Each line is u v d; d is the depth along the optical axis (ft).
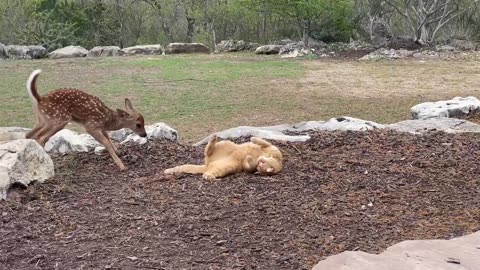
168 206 15.17
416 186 16.66
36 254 12.50
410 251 11.71
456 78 49.83
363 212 14.73
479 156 19.51
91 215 14.67
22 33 78.33
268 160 17.48
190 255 12.37
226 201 15.44
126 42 87.66
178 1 91.30
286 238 13.17
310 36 73.72
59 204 15.48
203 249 12.67
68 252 12.60
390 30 77.20
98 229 13.82
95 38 81.61
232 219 14.26
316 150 20.45
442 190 16.35
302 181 16.99
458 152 19.99
